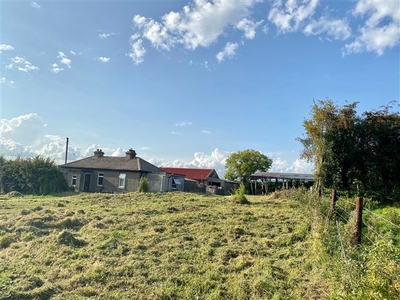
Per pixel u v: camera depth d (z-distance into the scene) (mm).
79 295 5875
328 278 5832
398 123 15055
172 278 6590
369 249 4938
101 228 11164
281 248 8695
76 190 30344
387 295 3686
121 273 6910
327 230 7746
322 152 15414
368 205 11812
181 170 46469
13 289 5883
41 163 26516
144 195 21906
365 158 15094
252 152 38812
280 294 5652
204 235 10078
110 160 32781
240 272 6953
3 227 11008
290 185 28500
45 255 8188
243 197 17875
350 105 15477
